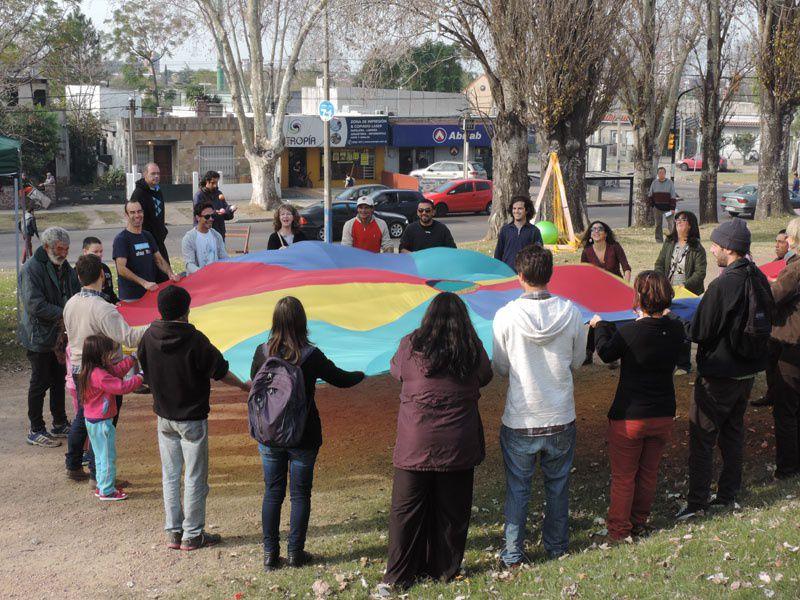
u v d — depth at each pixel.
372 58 24.30
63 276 8.27
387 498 7.24
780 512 5.78
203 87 80.94
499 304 8.27
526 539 6.16
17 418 9.38
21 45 22.19
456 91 70.12
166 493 6.22
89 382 6.91
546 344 5.31
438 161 57.12
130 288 9.05
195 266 10.28
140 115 58.75
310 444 5.66
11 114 38.25
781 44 29.39
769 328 5.95
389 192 36.00
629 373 5.71
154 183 9.99
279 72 44.19
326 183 23.52
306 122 51.06
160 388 5.98
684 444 8.40
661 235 25.27
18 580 5.74
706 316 5.94
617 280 8.76
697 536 5.54
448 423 5.11
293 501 5.78
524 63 23.25
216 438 8.75
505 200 25.11
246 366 6.56
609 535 5.94
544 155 24.64
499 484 7.55
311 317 7.58
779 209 31.83
